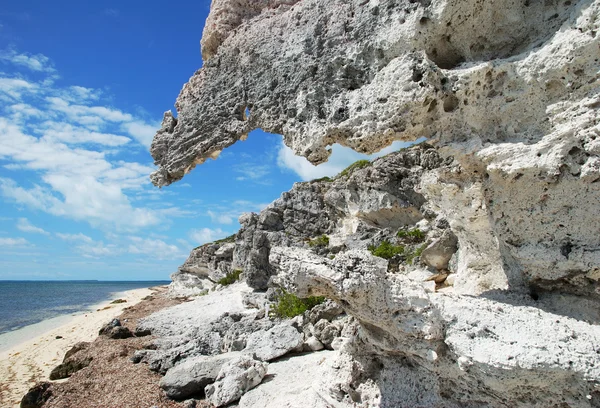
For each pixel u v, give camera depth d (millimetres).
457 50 6473
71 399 8625
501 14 6305
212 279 32188
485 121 6113
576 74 5395
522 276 6203
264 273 21703
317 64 7090
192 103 8656
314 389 6980
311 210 26953
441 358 5609
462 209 7980
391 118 6051
